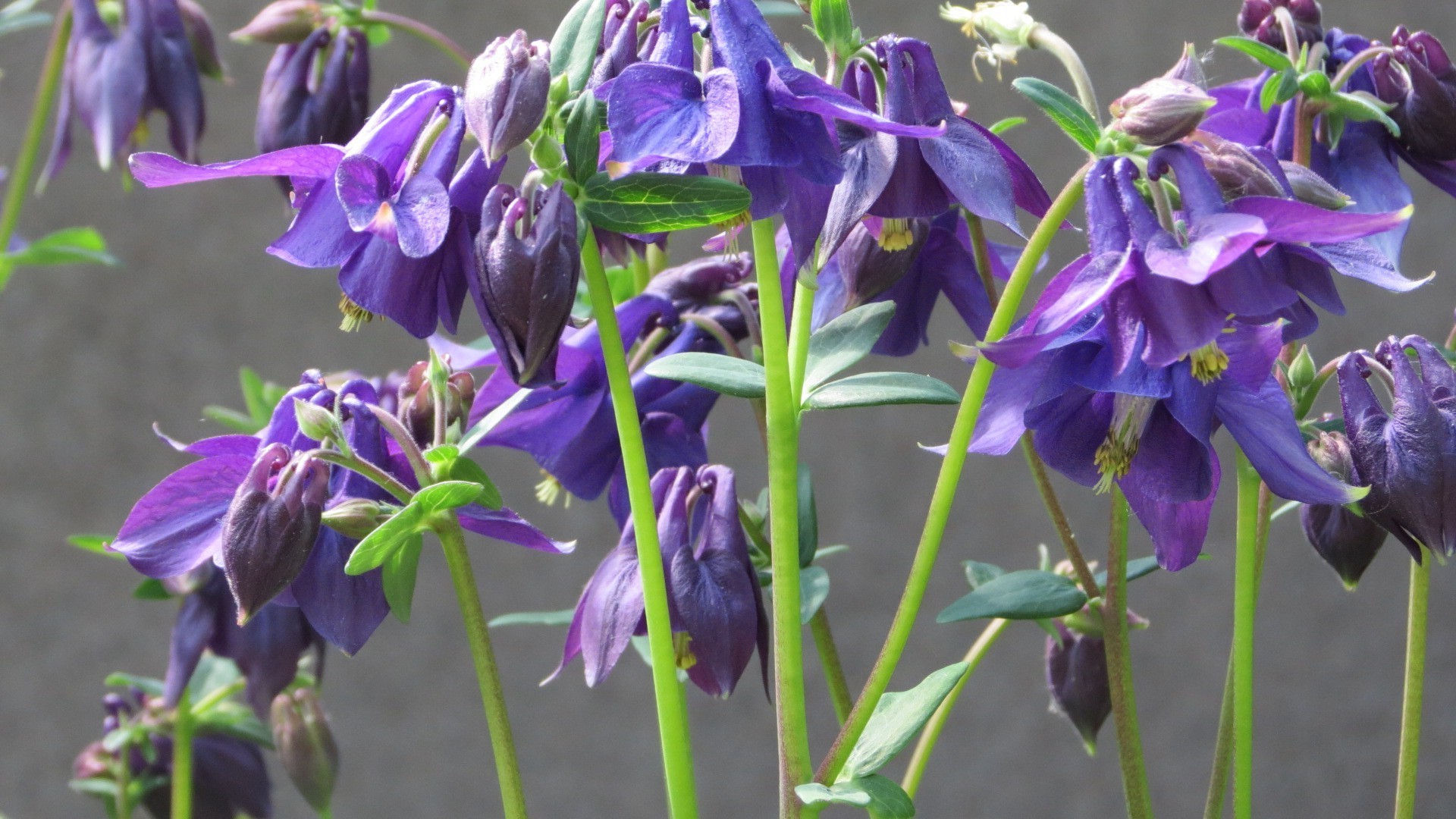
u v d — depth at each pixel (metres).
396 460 0.81
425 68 1.73
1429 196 1.76
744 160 0.75
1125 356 0.74
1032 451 0.85
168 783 0.97
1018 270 0.77
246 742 0.97
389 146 0.76
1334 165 0.84
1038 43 0.80
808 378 0.80
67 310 1.76
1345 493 0.77
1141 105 0.75
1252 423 0.77
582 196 0.75
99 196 1.75
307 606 0.79
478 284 0.75
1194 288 0.74
